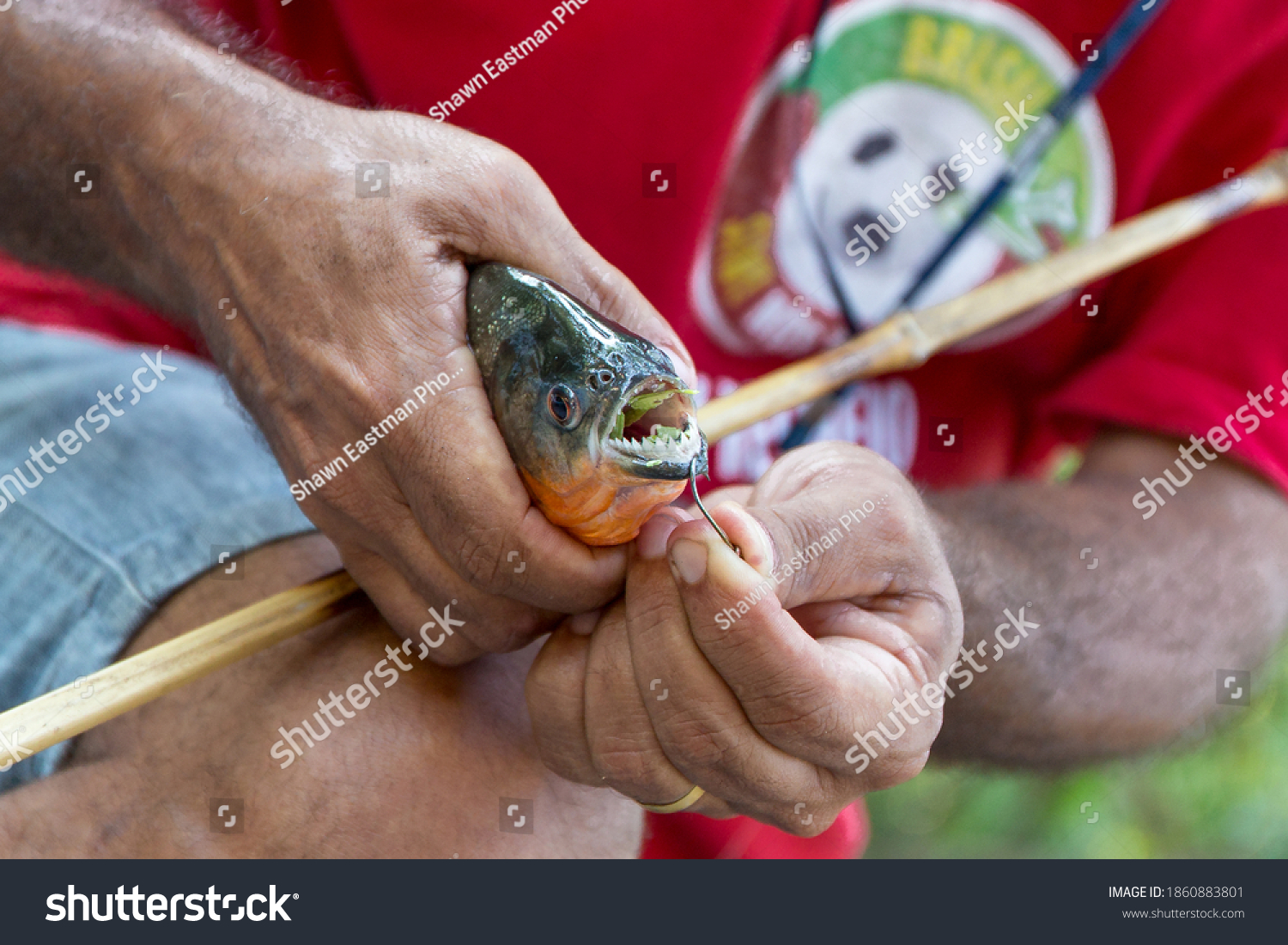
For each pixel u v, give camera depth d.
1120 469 1.14
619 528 0.93
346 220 0.94
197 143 0.96
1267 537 1.11
